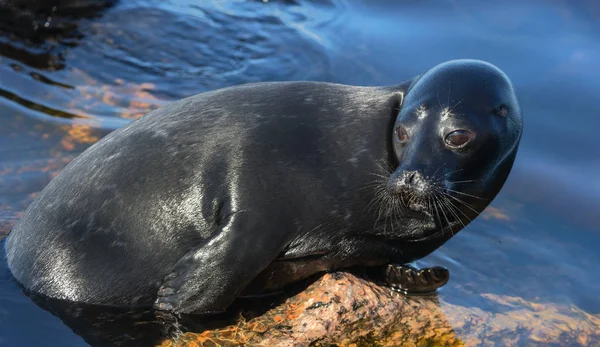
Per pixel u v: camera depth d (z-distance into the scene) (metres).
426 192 15.41
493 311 17.47
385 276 17.66
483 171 16.55
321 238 16.62
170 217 16.55
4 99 25.30
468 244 20.11
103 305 16.91
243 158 16.30
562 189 22.45
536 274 19.09
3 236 18.88
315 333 16.03
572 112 25.19
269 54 28.89
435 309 17.20
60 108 25.23
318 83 17.61
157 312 16.38
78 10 30.09
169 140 16.86
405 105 16.55
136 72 27.80
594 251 20.14
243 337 15.88
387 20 30.58
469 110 16.00
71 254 17.06
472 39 28.77
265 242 15.98
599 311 17.95
